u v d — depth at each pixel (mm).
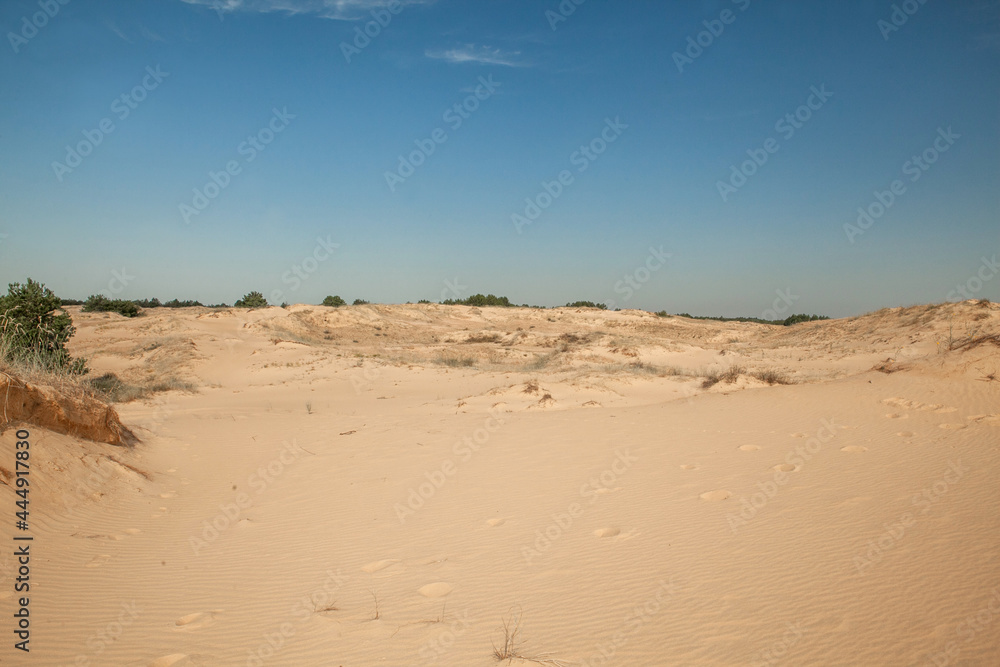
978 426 10992
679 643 4422
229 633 5168
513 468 10859
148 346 39125
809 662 4004
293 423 17781
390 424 16656
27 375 10188
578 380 24141
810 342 50344
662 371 29656
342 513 9031
